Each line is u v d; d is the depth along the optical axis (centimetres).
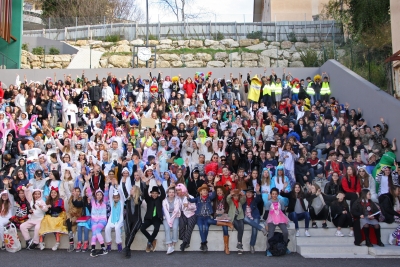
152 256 1016
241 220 1061
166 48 2878
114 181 1082
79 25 3288
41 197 1083
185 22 3025
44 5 4419
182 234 1077
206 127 1617
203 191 1075
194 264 942
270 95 2008
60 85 1958
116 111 1838
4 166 1358
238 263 952
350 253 1036
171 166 1278
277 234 1043
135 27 3064
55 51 2839
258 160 1357
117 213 1066
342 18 2747
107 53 2769
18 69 2386
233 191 1069
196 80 2130
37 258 983
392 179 1208
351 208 1071
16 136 1537
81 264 936
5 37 2431
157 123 1716
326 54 2525
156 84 2052
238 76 2405
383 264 939
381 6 2350
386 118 1603
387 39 2083
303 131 1577
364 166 1292
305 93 2048
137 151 1366
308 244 1067
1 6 2380
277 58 2692
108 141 1502
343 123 1573
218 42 2898
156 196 1070
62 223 1070
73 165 1258
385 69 1888
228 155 1430
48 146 1440
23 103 1812
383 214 1105
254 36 2952
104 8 4666
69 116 1809
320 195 1112
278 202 1068
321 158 1494
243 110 1786
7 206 1090
